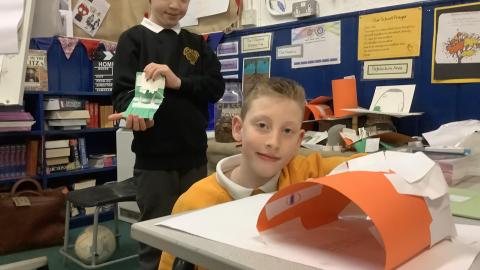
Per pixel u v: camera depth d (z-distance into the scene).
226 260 0.43
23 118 2.67
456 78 1.76
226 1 2.62
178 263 0.65
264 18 2.49
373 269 0.41
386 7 1.93
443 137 1.47
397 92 1.90
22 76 1.02
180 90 1.56
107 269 2.28
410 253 0.44
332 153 1.60
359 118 1.90
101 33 3.30
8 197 2.58
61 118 2.98
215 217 0.57
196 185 0.89
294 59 2.29
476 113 1.72
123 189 2.42
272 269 0.41
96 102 3.31
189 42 1.70
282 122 0.76
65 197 2.66
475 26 1.70
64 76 3.11
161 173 1.58
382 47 1.95
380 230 0.41
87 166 3.20
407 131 1.89
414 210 0.45
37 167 2.95
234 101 2.27
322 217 0.56
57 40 3.05
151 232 0.52
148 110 1.42
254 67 2.47
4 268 1.20
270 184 0.85
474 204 0.78
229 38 2.59
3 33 1.03
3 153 2.80
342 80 1.94
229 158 0.92
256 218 0.57
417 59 1.86
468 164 1.21
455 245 0.49
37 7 1.08
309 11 2.21
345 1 2.12
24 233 2.58
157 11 1.62
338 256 0.44
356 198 0.43
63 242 2.71
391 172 0.49
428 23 1.81
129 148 2.83
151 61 1.58
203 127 1.69
